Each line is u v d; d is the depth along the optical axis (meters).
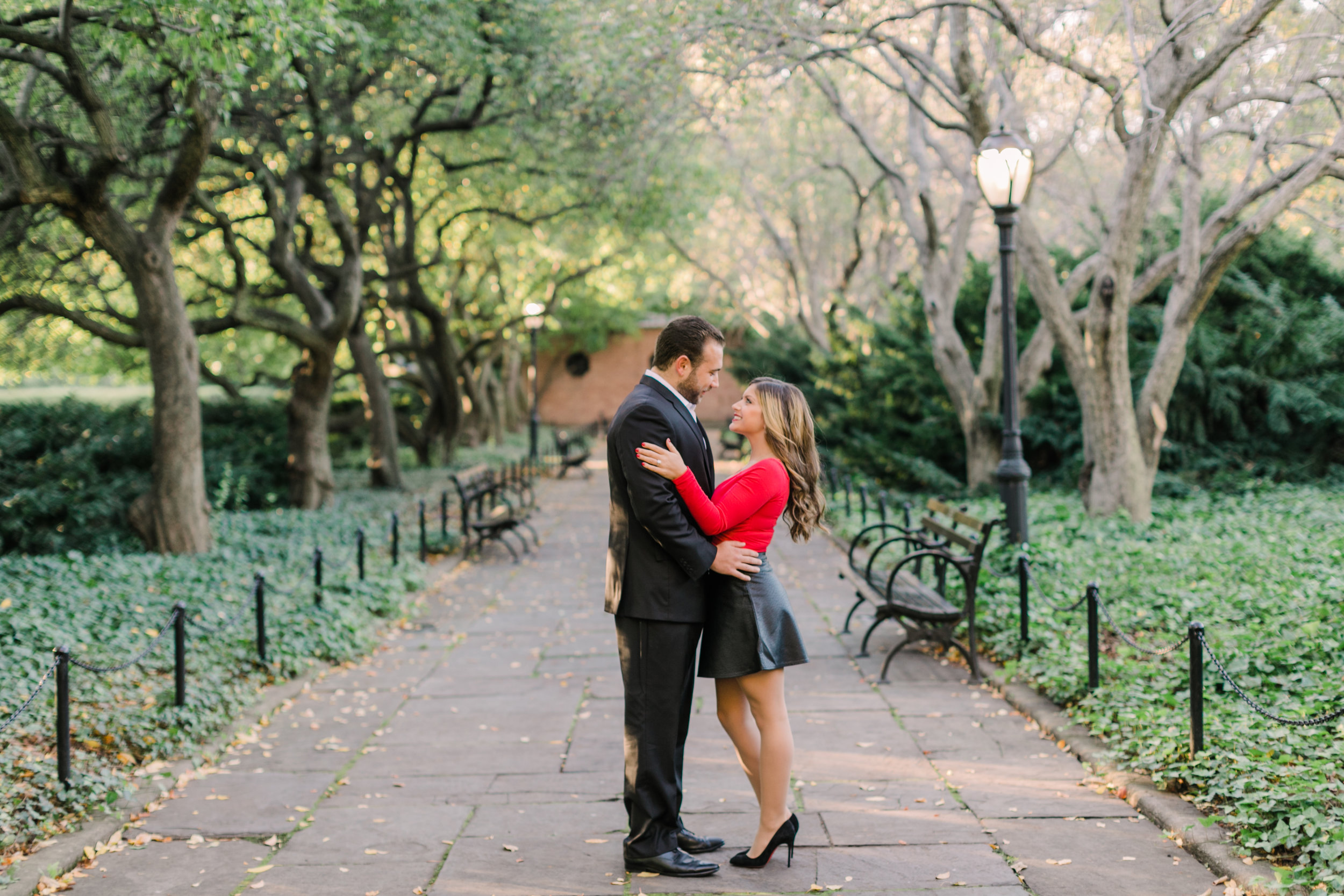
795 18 9.57
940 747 5.05
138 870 3.83
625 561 3.55
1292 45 8.98
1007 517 8.62
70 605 7.46
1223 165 13.13
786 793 3.65
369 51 11.23
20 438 13.50
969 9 9.90
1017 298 14.96
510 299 27.03
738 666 3.54
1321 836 3.46
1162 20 8.80
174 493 10.86
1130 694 5.18
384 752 5.25
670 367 3.56
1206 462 12.85
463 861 3.87
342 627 7.53
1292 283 13.05
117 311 14.00
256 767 5.02
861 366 16.41
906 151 19.05
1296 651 5.48
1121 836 3.92
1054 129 14.08
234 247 13.02
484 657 7.32
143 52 7.93
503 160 15.60
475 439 28.02
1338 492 11.60
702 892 3.53
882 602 7.01
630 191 15.54
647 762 3.59
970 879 3.59
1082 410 11.98
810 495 3.73
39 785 4.36
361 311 17.50
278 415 17.92
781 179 20.36
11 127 8.79
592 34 10.55
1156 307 13.32
